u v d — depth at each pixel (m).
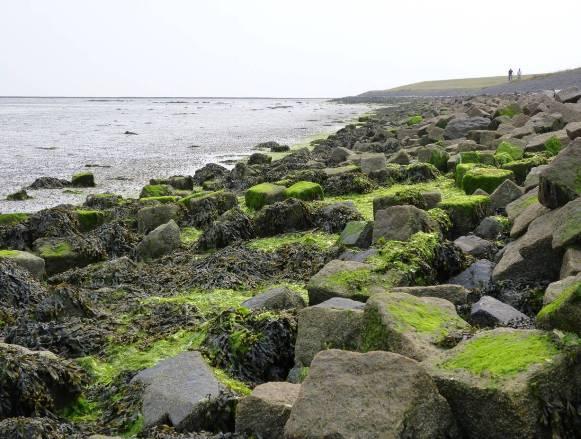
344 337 6.55
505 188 12.70
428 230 10.82
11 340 8.16
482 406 4.46
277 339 7.31
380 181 18.48
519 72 117.00
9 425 5.44
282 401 5.16
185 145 42.34
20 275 10.46
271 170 23.86
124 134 53.19
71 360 7.49
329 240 12.84
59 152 38.19
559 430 4.36
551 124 23.05
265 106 147.62
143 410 6.11
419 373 4.48
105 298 10.11
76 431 5.98
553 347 4.76
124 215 16.92
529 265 8.45
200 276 10.72
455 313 6.36
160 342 8.03
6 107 142.38
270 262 11.55
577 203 8.01
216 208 16.28
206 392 6.06
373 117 63.75
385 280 8.47
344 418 4.36
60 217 14.75
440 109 48.06
